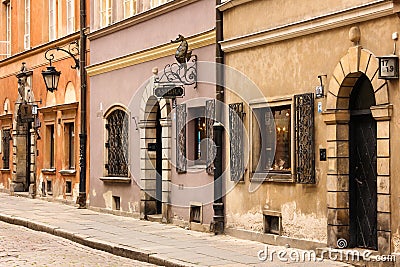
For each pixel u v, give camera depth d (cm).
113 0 2464
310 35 1585
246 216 1792
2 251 1752
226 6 1844
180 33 2078
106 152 2514
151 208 2269
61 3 2927
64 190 2872
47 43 2977
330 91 1522
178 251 1619
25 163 3406
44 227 2136
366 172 1491
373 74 1413
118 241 1788
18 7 3434
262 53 1736
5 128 3556
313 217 1574
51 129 3036
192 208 2012
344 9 1484
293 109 1630
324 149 1546
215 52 1900
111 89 2477
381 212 1396
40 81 3105
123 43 2397
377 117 1402
